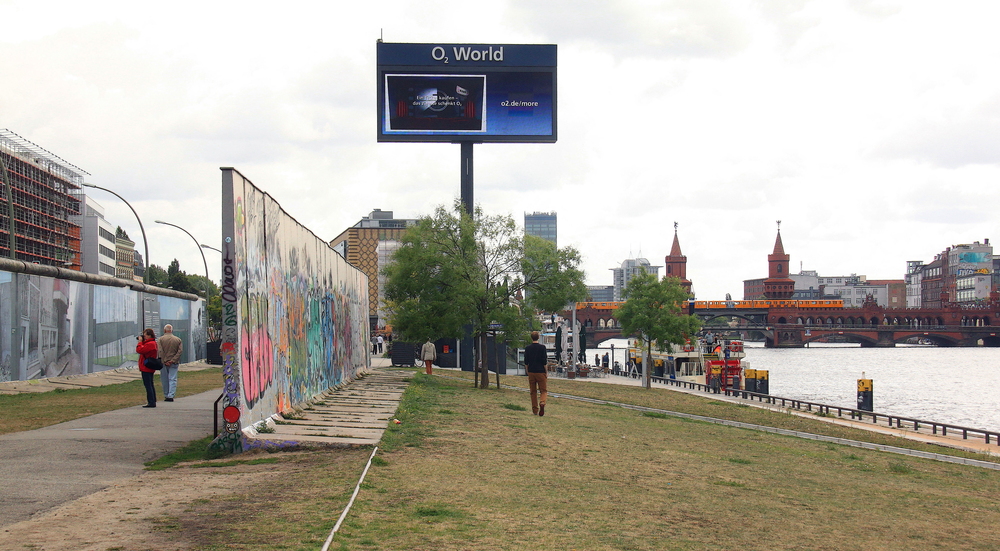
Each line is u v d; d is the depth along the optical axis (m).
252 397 13.93
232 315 12.84
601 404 36.78
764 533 9.70
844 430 35.81
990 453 32.09
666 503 11.09
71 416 17.20
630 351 90.81
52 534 7.15
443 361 58.69
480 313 36.03
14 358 26.09
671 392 56.25
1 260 25.17
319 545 6.95
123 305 36.81
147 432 14.53
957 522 12.66
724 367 73.69
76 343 31.12
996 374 120.44
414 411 20.22
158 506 8.48
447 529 8.02
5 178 28.84
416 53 53.59
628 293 62.56
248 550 6.72
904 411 68.00
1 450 12.23
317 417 17.41
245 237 13.78
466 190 53.84
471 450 14.26
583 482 12.12
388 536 7.54
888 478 18.84
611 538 8.33
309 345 21.55
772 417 39.28
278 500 8.88
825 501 13.33
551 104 53.97
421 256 35.91
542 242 38.16
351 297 33.94
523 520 8.83
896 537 10.55
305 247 21.19
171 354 21.16
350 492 9.38
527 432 18.39
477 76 53.75
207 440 13.75
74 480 9.92
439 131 53.44
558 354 85.31
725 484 13.90
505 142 53.75
